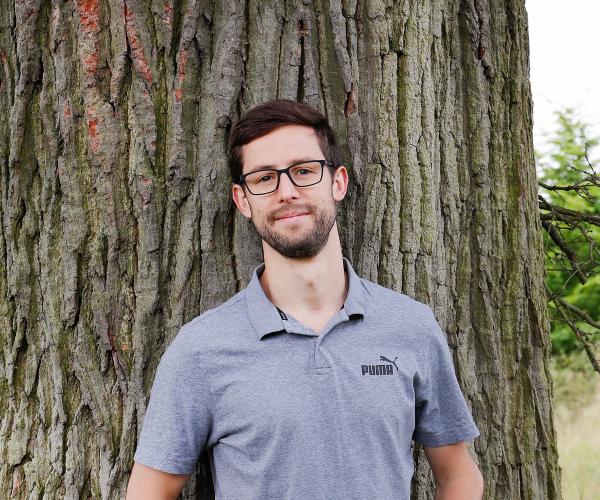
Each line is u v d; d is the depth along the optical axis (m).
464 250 2.45
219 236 2.11
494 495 2.46
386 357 1.77
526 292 2.56
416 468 2.26
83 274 2.09
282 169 1.74
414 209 2.26
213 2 2.07
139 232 2.07
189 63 2.06
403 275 2.25
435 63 2.35
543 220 4.15
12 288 2.15
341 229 2.18
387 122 2.22
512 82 2.56
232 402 1.70
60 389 2.12
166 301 2.10
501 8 2.52
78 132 2.07
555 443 2.65
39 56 2.07
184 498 2.02
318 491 1.64
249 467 1.69
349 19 2.18
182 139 2.06
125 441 2.08
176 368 1.75
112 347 2.09
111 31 2.04
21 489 2.15
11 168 2.12
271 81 2.09
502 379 2.49
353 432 1.69
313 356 1.72
